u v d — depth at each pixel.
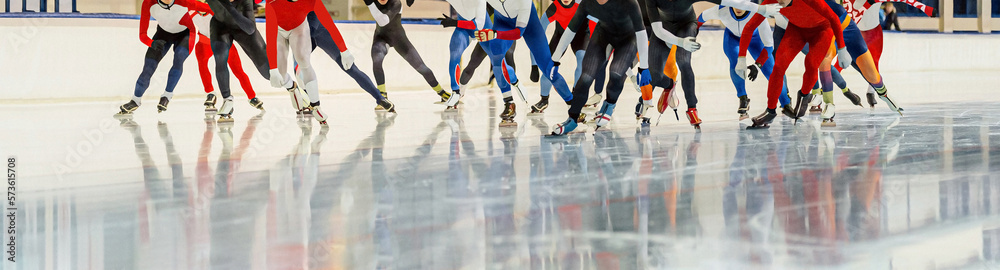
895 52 18.47
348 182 3.92
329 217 3.04
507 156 4.94
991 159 4.50
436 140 5.96
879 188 3.55
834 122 6.88
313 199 3.44
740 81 7.29
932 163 4.36
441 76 13.77
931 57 19.23
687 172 4.15
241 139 6.11
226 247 2.57
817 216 2.95
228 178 4.08
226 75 7.74
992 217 2.89
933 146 5.18
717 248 2.49
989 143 5.30
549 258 2.41
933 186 3.58
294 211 3.16
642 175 4.06
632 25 6.00
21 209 3.24
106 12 11.56
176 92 11.23
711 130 6.61
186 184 3.89
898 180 3.77
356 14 13.84
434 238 2.68
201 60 8.71
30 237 2.74
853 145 5.31
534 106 8.61
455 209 3.18
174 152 5.26
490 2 6.58
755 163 4.47
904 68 18.70
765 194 3.44
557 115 8.48
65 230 2.85
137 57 10.92
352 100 11.20
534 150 5.27
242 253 2.50
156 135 6.44
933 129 6.35
